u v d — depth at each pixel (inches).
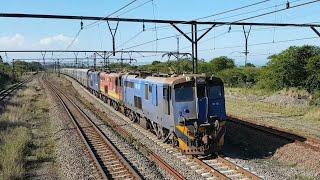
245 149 804.0
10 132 997.2
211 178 605.9
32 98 2108.8
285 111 1290.6
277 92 1711.4
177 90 750.5
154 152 789.2
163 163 685.9
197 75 761.0
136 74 1160.8
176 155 756.0
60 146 869.8
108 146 835.4
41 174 681.6
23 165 713.6
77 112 1451.8
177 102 749.3
